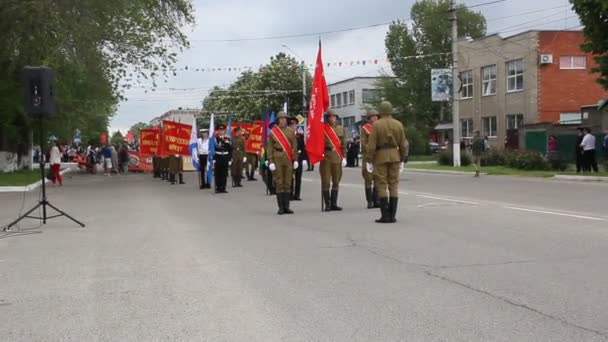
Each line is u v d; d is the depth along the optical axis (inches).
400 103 2637.8
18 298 269.3
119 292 274.2
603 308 231.1
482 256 327.3
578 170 1041.5
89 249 386.6
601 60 954.1
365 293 260.7
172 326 224.1
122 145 1593.3
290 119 552.1
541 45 1713.8
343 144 560.1
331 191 562.3
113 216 567.2
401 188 806.5
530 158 1180.5
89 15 983.0
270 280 288.2
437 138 2591.0
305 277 292.4
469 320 221.0
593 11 919.0
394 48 2669.8
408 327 215.2
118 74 1162.0
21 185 989.8
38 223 524.4
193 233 440.8
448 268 301.9
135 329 221.8
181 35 1179.3
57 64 1019.9
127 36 1114.1
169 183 1072.8
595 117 1305.4
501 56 1849.2
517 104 1790.1
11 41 941.2
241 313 237.5
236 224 484.1
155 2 1127.6
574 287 260.5
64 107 1369.3
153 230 463.2
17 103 1206.9
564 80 1727.4
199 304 251.4
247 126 1179.9
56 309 250.4
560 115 1724.9
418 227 434.9
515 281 272.7
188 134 1037.8
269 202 669.9
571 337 201.3
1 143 1466.5
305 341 204.2
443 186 834.8
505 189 762.2
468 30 2640.3
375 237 397.4
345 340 204.2
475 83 1983.3
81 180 1277.1
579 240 366.6
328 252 352.2
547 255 325.4
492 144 1911.9
